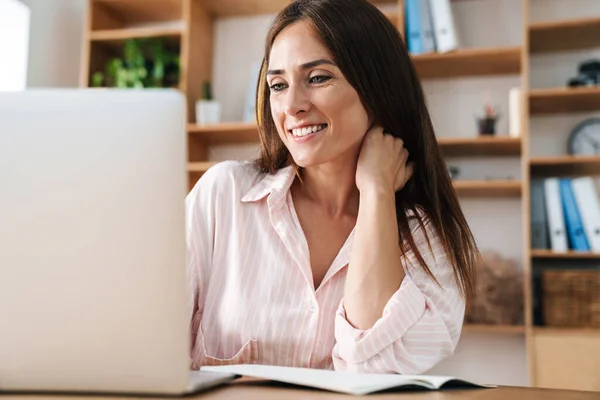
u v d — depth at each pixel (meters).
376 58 1.36
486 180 3.22
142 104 0.70
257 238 1.37
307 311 1.29
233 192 1.41
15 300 0.68
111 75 3.44
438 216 1.40
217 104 3.34
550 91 2.94
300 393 0.75
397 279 1.12
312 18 1.30
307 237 1.38
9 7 3.28
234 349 1.30
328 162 1.35
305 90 1.30
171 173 0.69
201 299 1.39
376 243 1.15
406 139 1.44
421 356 1.05
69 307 0.68
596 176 3.19
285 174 1.40
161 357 0.69
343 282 1.31
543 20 3.27
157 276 0.68
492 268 2.96
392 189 1.28
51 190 0.68
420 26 3.08
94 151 0.69
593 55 3.21
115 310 0.68
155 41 3.44
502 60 3.12
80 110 0.69
